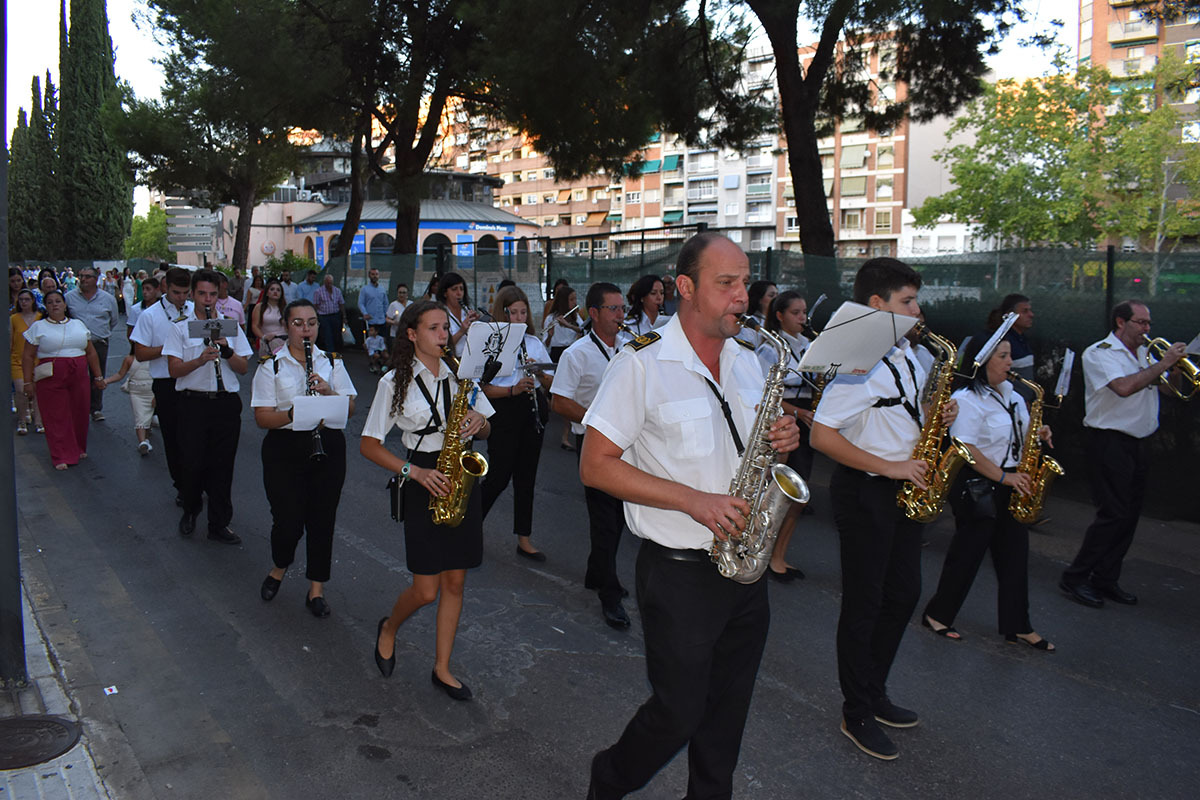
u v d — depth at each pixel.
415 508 4.08
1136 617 5.35
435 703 4.14
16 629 3.99
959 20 12.33
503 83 14.82
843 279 10.21
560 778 3.53
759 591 2.79
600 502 5.11
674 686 2.64
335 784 3.47
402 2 18.41
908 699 4.28
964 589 4.92
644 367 2.63
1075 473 8.20
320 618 5.15
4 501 3.90
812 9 11.34
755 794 3.45
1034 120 45.44
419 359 4.15
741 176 69.31
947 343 3.98
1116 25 54.59
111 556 6.18
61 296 8.73
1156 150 42.69
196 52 20.48
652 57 13.78
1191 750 3.84
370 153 20.91
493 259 17.03
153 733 3.83
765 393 2.76
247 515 7.25
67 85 56.03
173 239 17.70
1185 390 7.13
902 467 3.51
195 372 6.35
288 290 19.19
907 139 62.84
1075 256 8.18
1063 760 3.74
